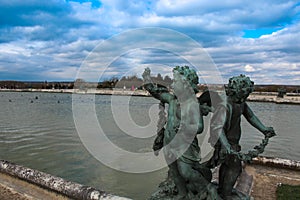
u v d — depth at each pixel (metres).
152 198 5.50
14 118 28.92
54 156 12.82
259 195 7.18
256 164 9.91
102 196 6.46
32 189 7.61
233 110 5.09
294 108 46.81
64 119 27.75
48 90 106.69
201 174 5.06
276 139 18.80
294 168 9.35
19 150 14.16
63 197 7.05
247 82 4.93
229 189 5.38
